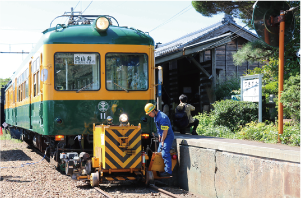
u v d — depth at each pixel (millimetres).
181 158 7148
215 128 9992
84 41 7789
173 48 14898
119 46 7879
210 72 15453
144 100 7977
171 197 5809
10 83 17438
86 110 7766
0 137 20531
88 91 7785
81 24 8469
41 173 8141
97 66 7832
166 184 7375
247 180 5219
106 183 7215
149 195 5949
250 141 7438
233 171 5531
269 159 4832
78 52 7777
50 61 7711
